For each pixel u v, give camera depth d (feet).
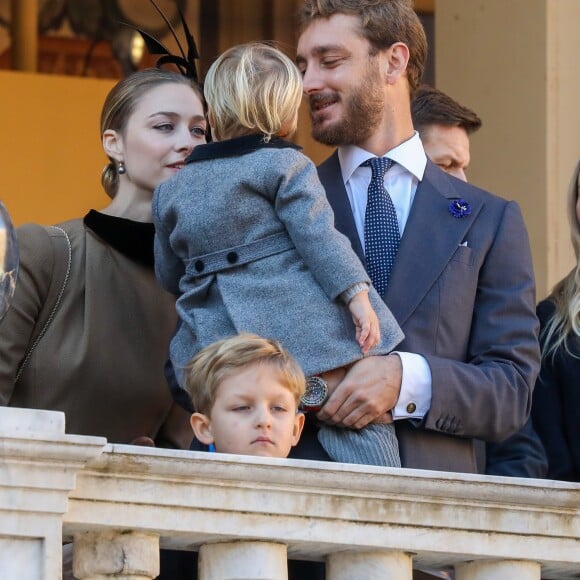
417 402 38.19
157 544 30.55
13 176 81.61
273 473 31.17
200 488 30.71
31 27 86.12
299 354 37.47
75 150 82.89
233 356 36.63
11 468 28.68
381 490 32.27
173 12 89.66
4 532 28.53
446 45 74.18
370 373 37.65
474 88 72.49
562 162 69.31
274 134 38.78
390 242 40.68
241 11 90.68
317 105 41.52
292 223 37.73
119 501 30.04
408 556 32.89
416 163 41.86
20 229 42.83
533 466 43.50
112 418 42.80
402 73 41.93
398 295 39.75
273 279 37.86
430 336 39.63
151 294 43.75
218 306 38.45
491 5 72.02
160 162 44.73
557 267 68.64
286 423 36.83
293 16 91.20
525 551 33.76
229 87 38.45
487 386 38.78
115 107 45.50
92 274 43.11
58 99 83.10
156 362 43.47
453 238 40.63
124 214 45.19
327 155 83.30
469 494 33.06
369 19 41.37
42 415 29.14
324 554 32.89
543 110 69.41
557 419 44.88
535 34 70.03
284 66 38.86
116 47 88.99
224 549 31.27
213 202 38.32
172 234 39.09
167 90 45.19
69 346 42.37
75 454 28.96
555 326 45.52
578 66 70.08
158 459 30.19
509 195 70.38
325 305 37.73
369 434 37.81
